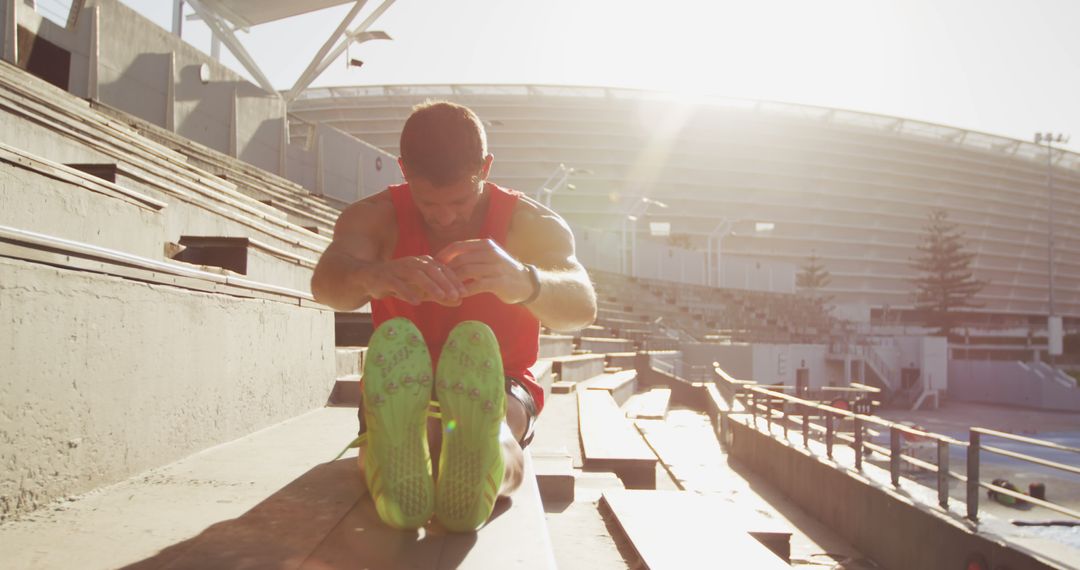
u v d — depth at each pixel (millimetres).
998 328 108062
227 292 3518
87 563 1647
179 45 16828
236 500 2293
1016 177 130625
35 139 5492
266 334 4035
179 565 1641
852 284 118625
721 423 13992
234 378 3594
